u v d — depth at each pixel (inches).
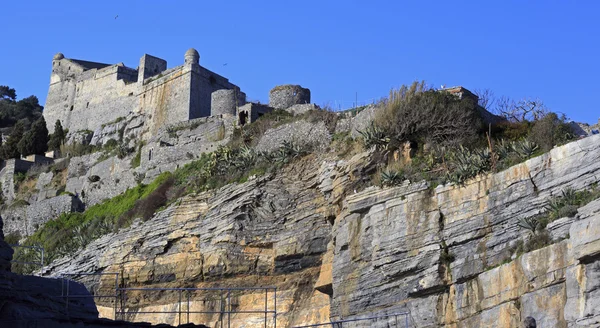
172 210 2266.2
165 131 2689.5
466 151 1721.2
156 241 2252.7
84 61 3740.2
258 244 2070.6
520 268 1469.0
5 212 3014.3
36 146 3378.4
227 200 2164.1
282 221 2068.2
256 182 2124.8
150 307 2177.7
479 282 1539.1
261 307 1995.6
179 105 2940.5
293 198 2075.5
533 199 1544.0
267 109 2519.7
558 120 1764.3
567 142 1612.9
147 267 2241.6
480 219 1598.2
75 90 3508.9
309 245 2005.4
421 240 1653.5
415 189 1702.8
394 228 1697.8
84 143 3287.4
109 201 2714.1
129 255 2292.1
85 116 3412.9
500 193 1589.6
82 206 2869.1
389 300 1667.1
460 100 1872.5
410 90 1899.6
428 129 1840.6
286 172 2110.0
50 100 3609.7
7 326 993.5
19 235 2938.0
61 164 3132.4
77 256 2438.5
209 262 2119.8
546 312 1402.6
